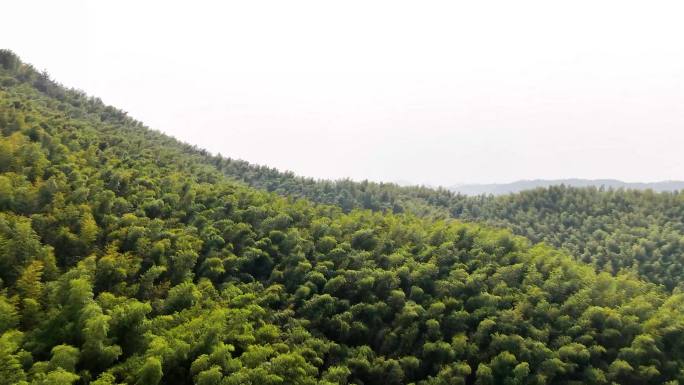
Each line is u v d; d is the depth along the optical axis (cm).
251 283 4656
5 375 2302
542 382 3828
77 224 4194
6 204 4050
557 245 10281
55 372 2333
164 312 3694
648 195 12294
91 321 2719
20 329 2852
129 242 4400
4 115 6003
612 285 5097
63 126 7138
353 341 4284
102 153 6575
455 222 7338
